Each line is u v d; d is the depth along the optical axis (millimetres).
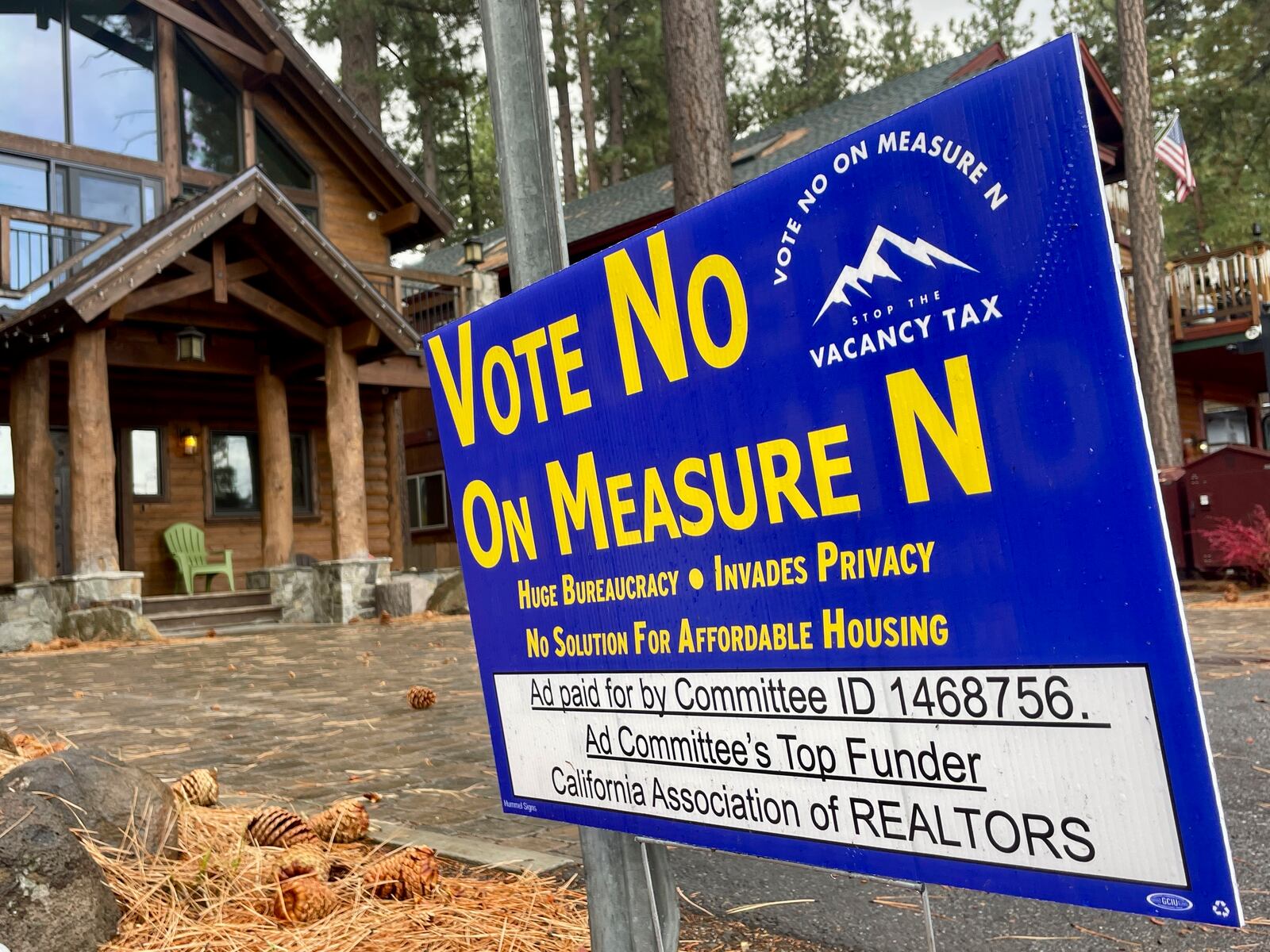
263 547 14547
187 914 2480
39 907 2176
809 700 1534
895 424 1406
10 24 15086
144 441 15820
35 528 12312
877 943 2416
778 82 41375
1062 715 1269
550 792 1984
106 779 2758
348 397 14031
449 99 28828
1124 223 21125
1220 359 20297
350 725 5645
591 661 1883
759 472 1577
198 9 16562
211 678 8117
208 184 16672
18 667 9281
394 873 2656
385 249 18734
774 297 1538
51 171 14977
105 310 11484
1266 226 33688
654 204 20906
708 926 2562
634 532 1784
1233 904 1146
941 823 1391
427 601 14305
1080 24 38781
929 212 1348
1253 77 31922
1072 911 2555
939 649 1379
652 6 32969
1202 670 6207
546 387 1932
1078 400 1228
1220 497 11773
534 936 2400
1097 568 1229
